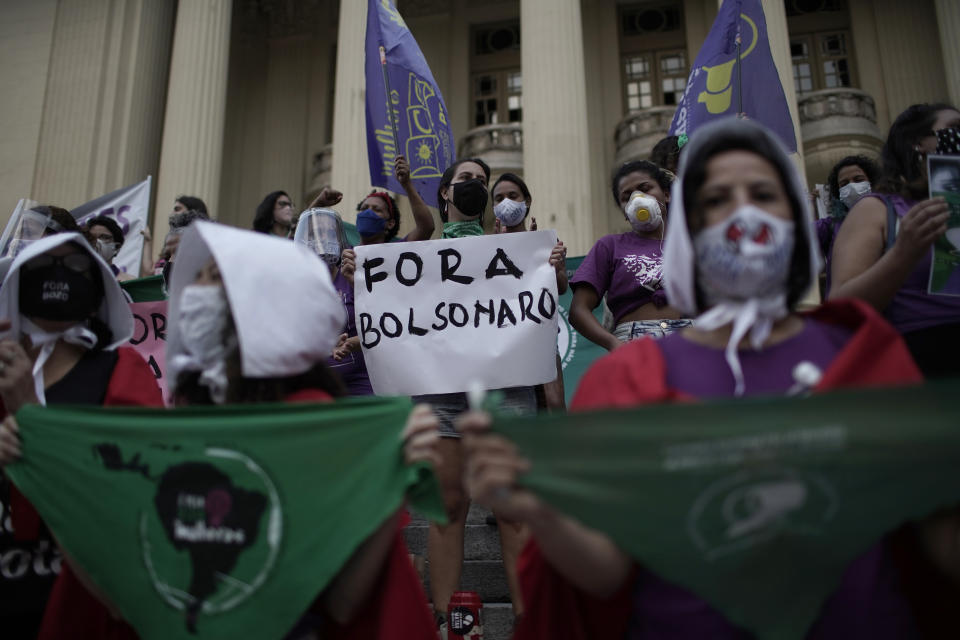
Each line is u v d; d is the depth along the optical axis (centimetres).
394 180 521
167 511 183
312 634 180
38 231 384
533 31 1297
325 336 197
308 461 181
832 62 1702
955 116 275
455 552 339
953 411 145
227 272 187
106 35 1551
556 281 391
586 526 149
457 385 371
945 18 1427
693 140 184
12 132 1508
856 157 462
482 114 1827
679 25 1812
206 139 1385
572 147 1216
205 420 187
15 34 1580
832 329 176
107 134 1482
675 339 181
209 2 1472
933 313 255
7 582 221
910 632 157
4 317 238
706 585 152
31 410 197
